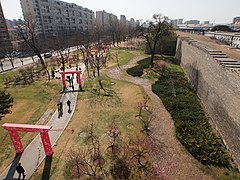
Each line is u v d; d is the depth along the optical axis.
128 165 16.28
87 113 25.61
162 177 15.12
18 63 59.69
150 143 19.02
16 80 40.50
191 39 44.62
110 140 19.61
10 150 18.84
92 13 143.00
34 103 29.36
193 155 17.41
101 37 103.75
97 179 14.93
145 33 57.38
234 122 17.38
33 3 82.94
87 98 30.52
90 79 40.09
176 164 16.45
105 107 27.14
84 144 19.16
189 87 33.78
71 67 51.19
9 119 24.72
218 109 21.23
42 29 90.06
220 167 16.17
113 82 37.81
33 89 35.12
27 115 25.73
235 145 16.84
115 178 15.05
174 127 21.91
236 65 19.91
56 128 22.31
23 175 15.49
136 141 19.23
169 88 32.66
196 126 21.86
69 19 111.19
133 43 87.06
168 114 24.84
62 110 26.81
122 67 47.94
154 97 30.08
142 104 26.62
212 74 23.81
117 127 21.78
